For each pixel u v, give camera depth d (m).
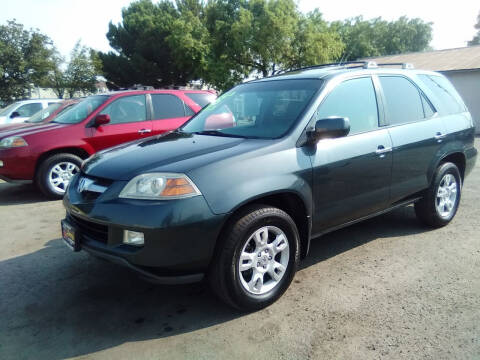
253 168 2.84
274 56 27.73
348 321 2.80
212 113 4.07
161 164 2.82
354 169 3.45
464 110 4.90
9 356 2.52
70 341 2.67
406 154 3.92
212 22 30.55
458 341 2.56
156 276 2.62
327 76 3.62
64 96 30.89
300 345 2.56
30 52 28.70
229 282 2.74
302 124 3.21
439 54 23.00
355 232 4.52
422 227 4.61
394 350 2.49
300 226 3.25
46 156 6.38
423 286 3.26
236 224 2.73
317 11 29.62
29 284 3.47
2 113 13.00
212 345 2.59
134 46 33.72
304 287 3.30
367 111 3.73
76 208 2.93
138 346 2.60
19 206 6.11
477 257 3.77
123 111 6.95
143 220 2.54
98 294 3.29
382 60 25.02
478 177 7.19
